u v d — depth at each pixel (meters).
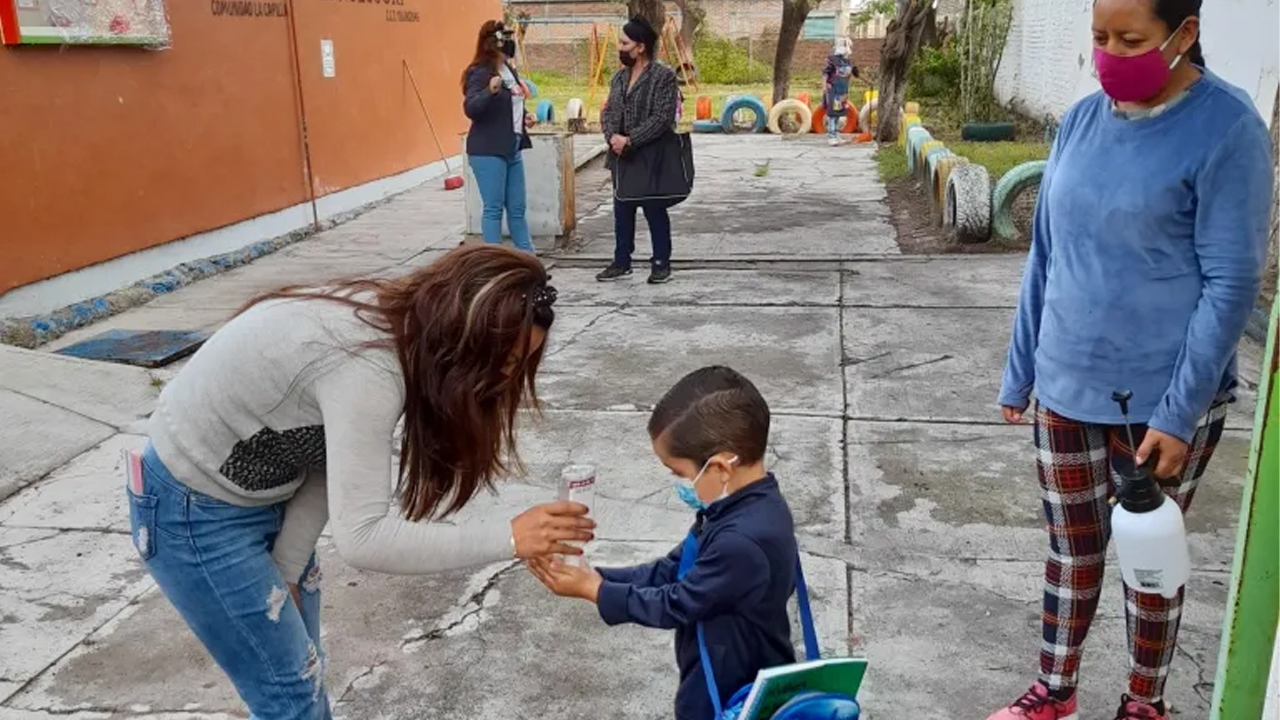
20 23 7.01
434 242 10.08
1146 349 2.49
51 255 7.38
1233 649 2.27
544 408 5.42
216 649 2.24
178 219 8.77
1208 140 2.32
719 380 2.20
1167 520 2.21
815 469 4.63
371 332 2.01
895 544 3.98
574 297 7.68
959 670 3.22
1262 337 6.04
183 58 8.77
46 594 3.78
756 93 30.59
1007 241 8.88
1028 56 18.50
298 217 10.73
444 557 2.03
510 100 8.16
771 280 8.02
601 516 4.25
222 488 2.12
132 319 7.46
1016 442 4.87
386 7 12.78
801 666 1.98
